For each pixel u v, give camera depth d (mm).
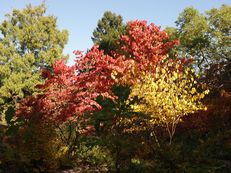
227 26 36750
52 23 34094
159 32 15656
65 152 10844
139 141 8938
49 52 32531
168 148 7797
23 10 33562
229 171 8305
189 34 36312
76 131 11203
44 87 12742
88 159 10078
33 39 33000
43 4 34156
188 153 8219
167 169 7090
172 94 11188
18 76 30281
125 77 11711
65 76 12789
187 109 11414
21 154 9398
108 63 12898
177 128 13711
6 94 29547
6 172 9352
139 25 15586
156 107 10930
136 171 6500
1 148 9312
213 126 13734
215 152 11117
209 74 17688
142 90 10859
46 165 10234
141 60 14461
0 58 31109
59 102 12133
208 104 14336
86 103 11969
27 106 11680
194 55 36188
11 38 32500
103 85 12180
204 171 7031
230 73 17562
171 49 31938
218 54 36062
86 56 13180
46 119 11805
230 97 13852
